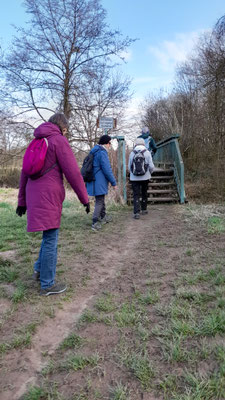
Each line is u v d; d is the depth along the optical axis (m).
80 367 1.87
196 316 2.28
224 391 1.60
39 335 2.26
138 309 2.49
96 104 14.55
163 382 1.70
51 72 13.58
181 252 3.87
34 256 3.88
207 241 4.25
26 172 2.64
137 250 4.16
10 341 2.16
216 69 10.91
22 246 4.28
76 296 2.84
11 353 2.05
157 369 1.80
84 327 2.31
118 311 2.48
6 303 2.72
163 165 10.44
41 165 2.62
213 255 3.63
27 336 2.18
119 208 7.49
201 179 9.40
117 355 1.95
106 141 5.50
